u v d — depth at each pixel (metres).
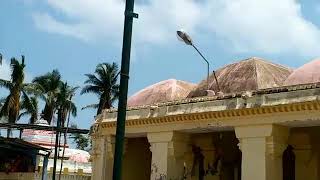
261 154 19.00
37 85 49.38
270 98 18.95
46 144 49.34
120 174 7.27
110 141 25.92
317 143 20.83
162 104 23.28
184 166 23.11
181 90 29.02
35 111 49.66
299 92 18.12
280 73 25.72
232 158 24.23
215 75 25.94
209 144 24.08
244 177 19.41
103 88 54.91
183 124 22.08
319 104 17.38
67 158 45.53
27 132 50.34
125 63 7.39
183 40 22.48
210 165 24.16
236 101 20.05
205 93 25.14
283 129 19.47
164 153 22.73
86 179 42.47
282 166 20.30
